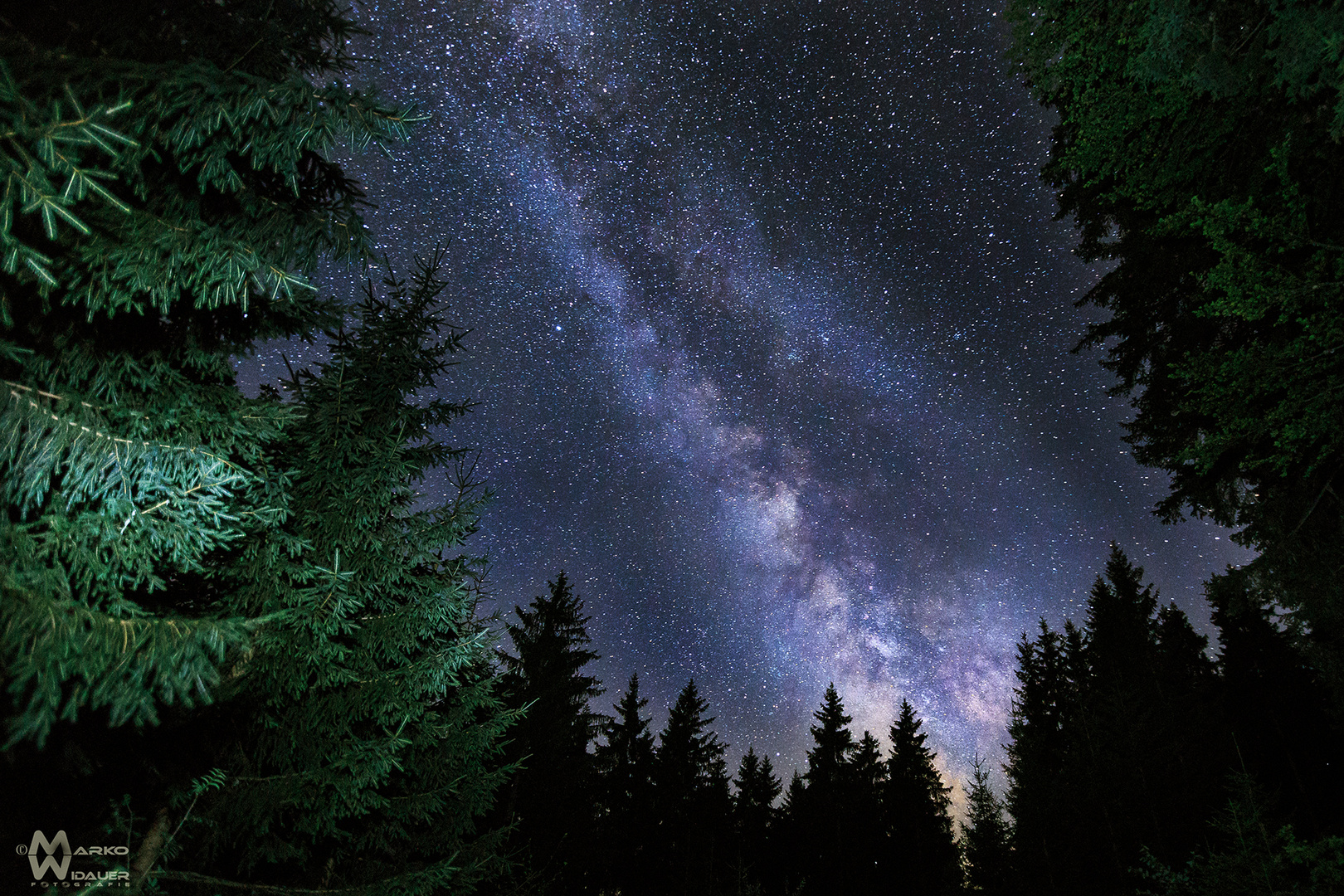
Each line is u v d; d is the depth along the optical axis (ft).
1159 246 28.78
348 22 10.11
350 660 17.04
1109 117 20.16
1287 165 16.72
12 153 6.27
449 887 17.65
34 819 12.13
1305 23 13.44
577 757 60.29
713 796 86.48
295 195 10.08
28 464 8.38
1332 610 22.08
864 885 77.30
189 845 14.29
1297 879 20.79
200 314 11.57
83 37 7.99
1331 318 15.80
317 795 15.21
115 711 8.34
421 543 18.15
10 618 7.44
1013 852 57.11
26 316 9.07
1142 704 57.00
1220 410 18.45
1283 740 57.62
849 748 96.48
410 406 18.57
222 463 9.98
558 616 64.85
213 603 14.61
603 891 65.77
